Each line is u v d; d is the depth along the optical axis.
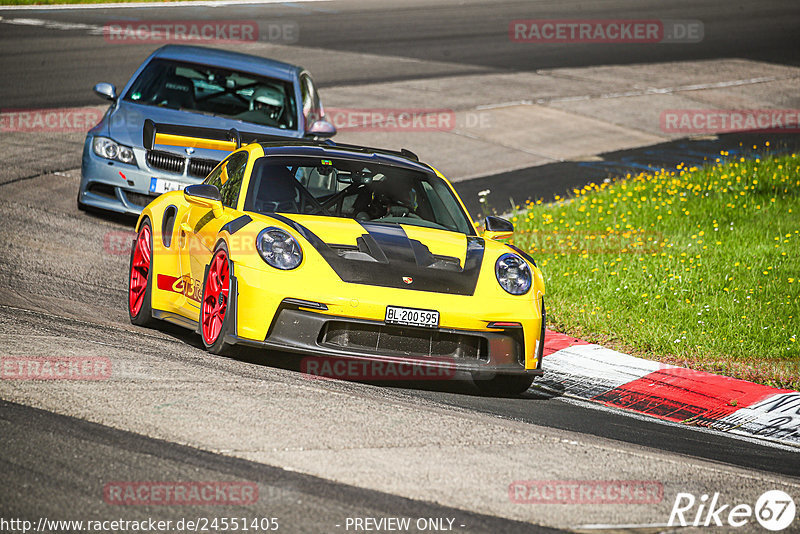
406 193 27.34
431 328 22.83
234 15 108.62
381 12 119.50
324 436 17.95
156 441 16.92
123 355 22.34
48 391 18.98
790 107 82.38
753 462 21.09
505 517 15.25
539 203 50.31
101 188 39.88
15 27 90.12
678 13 130.00
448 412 21.11
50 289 29.73
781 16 131.38
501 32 110.19
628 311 33.44
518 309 23.81
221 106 42.38
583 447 19.52
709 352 29.77
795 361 29.22
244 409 19.00
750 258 39.66
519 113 73.94
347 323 22.61
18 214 39.19
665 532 15.41
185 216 27.08
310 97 45.78
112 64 75.69
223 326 23.17
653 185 53.72
